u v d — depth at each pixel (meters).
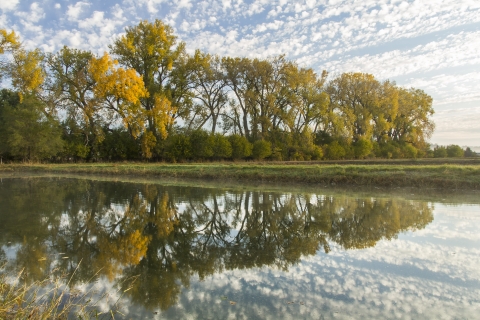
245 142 42.09
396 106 53.31
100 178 24.27
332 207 12.69
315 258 7.01
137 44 38.53
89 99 37.62
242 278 5.88
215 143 40.50
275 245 8.00
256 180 22.69
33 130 34.00
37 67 35.00
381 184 19.19
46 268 6.23
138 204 13.15
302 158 45.09
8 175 26.34
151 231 9.25
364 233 9.01
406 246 7.78
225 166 27.67
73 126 39.00
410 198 14.87
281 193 16.52
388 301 4.96
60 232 8.84
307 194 16.11
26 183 20.25
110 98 37.72
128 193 16.14
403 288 5.43
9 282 5.45
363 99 53.62
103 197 14.74
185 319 4.36
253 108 45.25
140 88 36.06
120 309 4.65
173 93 41.59
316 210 12.15
